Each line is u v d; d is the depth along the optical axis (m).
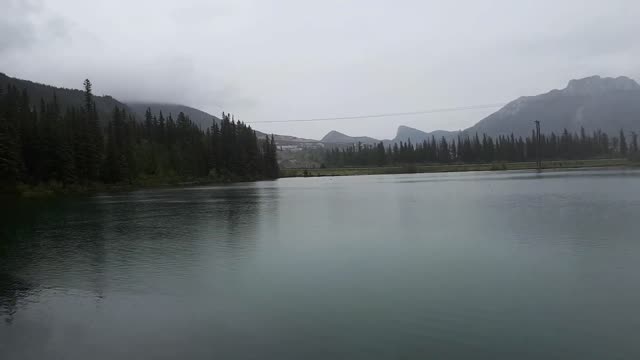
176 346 12.62
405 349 12.09
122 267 22.12
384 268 20.70
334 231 31.80
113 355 12.15
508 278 18.56
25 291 18.28
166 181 129.25
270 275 19.92
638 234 27.02
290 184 121.00
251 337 13.12
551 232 28.52
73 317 15.16
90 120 117.88
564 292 16.58
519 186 72.19
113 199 70.44
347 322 14.12
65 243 29.28
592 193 54.59
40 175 91.00
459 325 13.68
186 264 22.48
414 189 76.00
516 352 11.80
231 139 170.38
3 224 39.72
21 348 12.73
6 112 98.38
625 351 11.73
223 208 51.41
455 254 23.20
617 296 15.98
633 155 181.88
